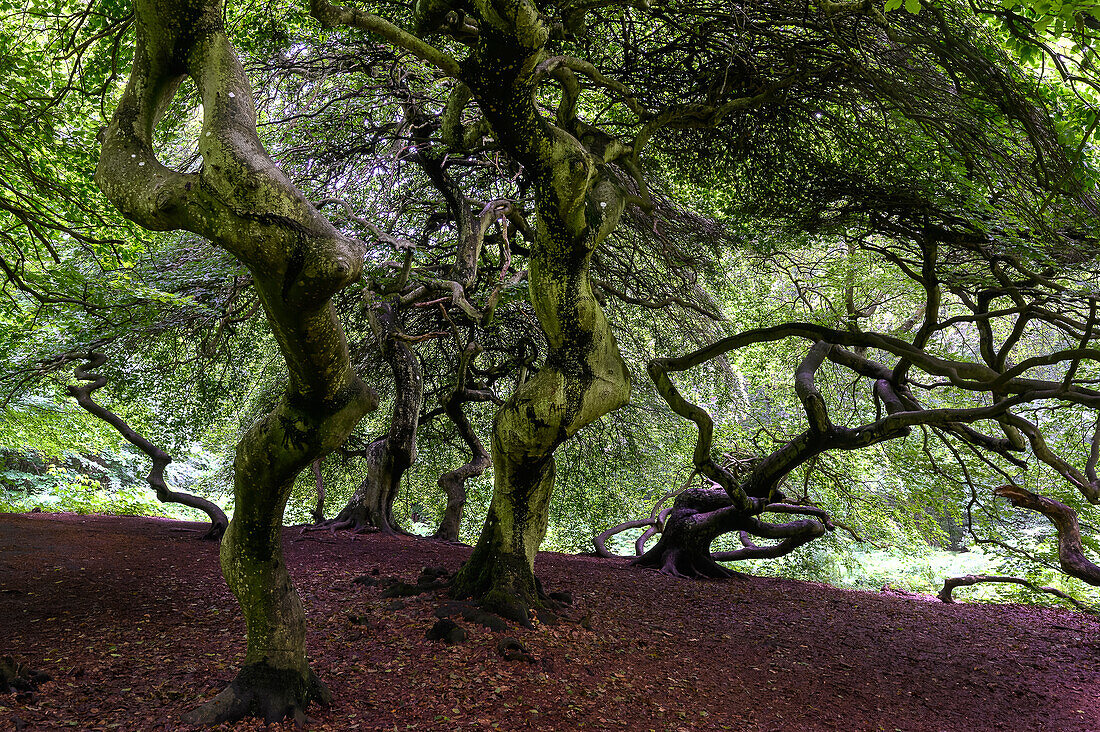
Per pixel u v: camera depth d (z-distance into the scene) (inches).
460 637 219.8
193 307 381.7
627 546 714.2
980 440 360.5
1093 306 261.0
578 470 570.9
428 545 432.8
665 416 549.0
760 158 315.6
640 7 217.3
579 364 254.7
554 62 222.4
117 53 248.1
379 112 351.3
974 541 436.8
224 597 266.2
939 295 306.8
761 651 268.5
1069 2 149.9
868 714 219.9
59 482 715.4
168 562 323.0
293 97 331.3
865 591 434.0
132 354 435.5
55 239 333.1
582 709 188.7
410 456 483.5
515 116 220.8
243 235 114.7
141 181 123.7
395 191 373.1
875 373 366.0
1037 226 249.0
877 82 240.7
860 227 332.5
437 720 172.7
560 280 250.8
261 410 520.7
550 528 624.7
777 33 246.2
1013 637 335.0
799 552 563.2
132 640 213.3
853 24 224.5
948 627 344.5
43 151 283.6
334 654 206.5
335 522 483.8
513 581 257.0
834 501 530.0
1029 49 213.3
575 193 235.3
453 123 278.8
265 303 128.0
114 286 343.0
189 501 398.3
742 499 352.8
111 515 496.4
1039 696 252.1
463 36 217.8
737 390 548.1
